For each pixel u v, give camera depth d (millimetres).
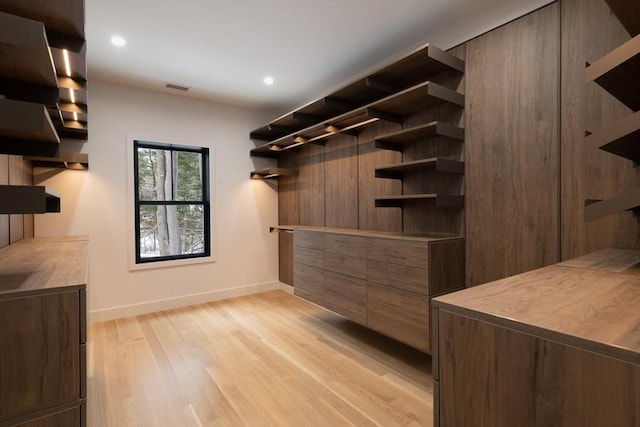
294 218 4500
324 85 3744
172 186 4246
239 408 2000
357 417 1909
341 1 2244
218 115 4355
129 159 3736
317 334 3152
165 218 4207
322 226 3967
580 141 1892
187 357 2676
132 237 3762
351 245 2934
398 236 2576
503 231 2250
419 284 2326
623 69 1172
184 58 3066
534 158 2086
